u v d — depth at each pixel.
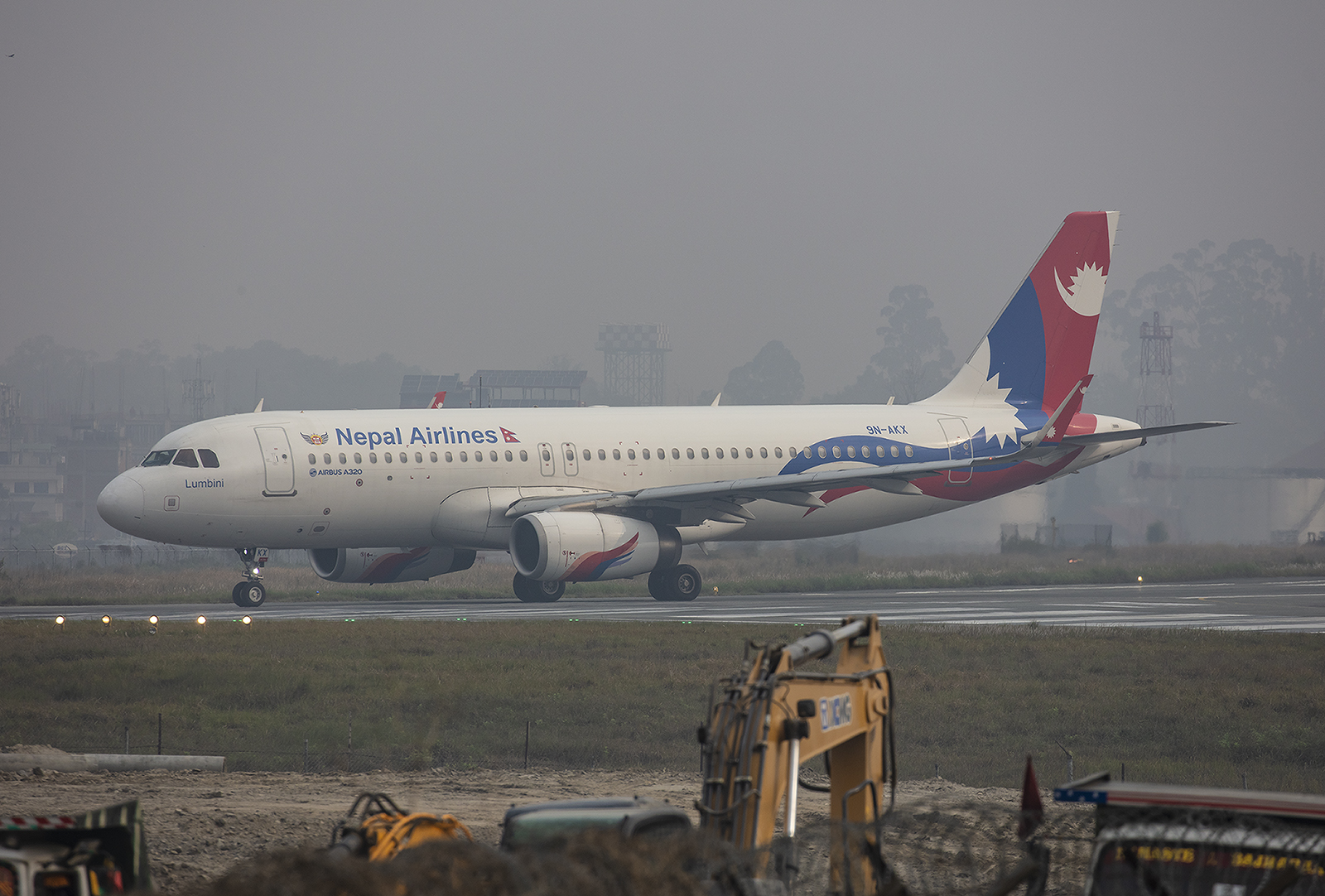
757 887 28.59
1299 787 60.81
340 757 64.69
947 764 65.06
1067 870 38.00
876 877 32.59
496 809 52.62
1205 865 29.36
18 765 62.94
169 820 49.44
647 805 32.19
